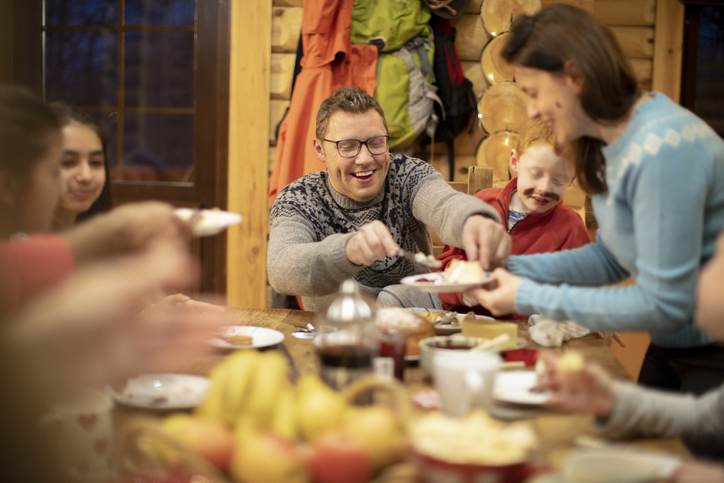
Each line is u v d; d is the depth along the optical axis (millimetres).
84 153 1975
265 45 3760
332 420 1092
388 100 3529
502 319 2254
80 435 1008
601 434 1230
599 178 1687
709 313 1163
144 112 4070
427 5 3568
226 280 3984
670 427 1183
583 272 1925
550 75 1544
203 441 1009
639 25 3787
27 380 829
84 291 856
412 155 3750
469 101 3682
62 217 1990
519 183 2486
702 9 3824
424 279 1789
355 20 3541
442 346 1623
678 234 1438
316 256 2061
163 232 1267
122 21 4051
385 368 1311
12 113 1297
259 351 1731
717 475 967
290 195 2506
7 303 908
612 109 1518
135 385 1392
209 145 4008
